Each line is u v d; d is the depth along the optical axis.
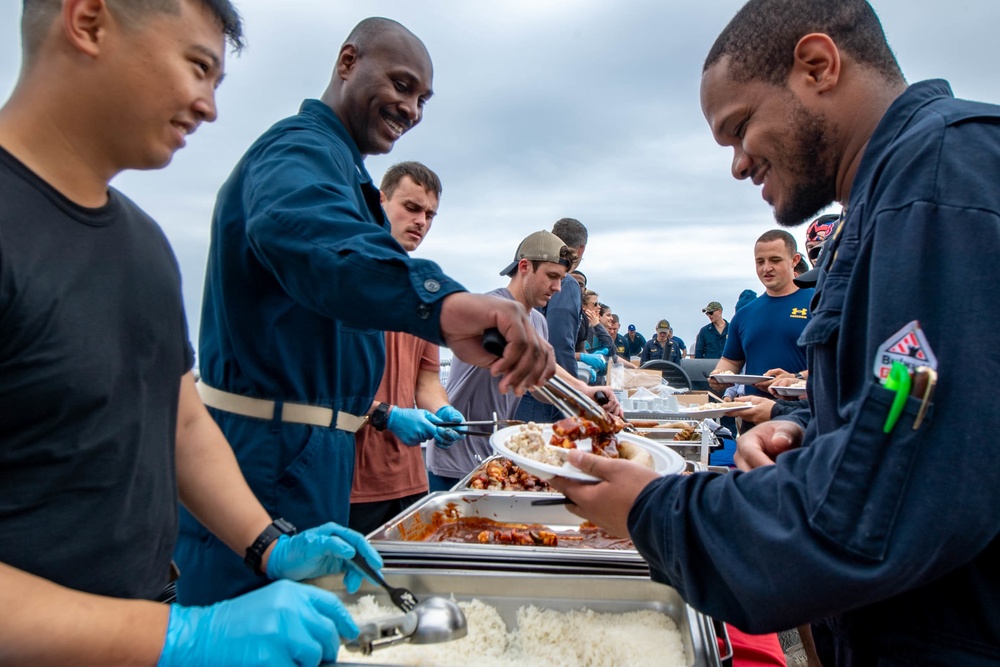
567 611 1.41
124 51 0.92
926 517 0.72
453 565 1.50
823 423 1.08
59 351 0.90
